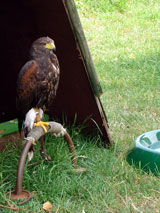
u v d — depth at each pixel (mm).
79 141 2607
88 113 2598
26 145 2133
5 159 2410
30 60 2221
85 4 5910
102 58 4258
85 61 2410
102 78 3719
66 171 2289
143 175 2311
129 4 6121
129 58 4172
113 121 2941
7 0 2436
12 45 2629
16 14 2484
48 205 2076
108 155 2480
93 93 2492
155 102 3203
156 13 5715
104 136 2609
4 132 2639
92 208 2084
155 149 2469
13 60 2691
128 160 2428
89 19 5594
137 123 2918
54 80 2260
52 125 2266
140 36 4973
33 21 2463
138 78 3664
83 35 2373
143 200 2148
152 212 2072
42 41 2211
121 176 2301
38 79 2195
